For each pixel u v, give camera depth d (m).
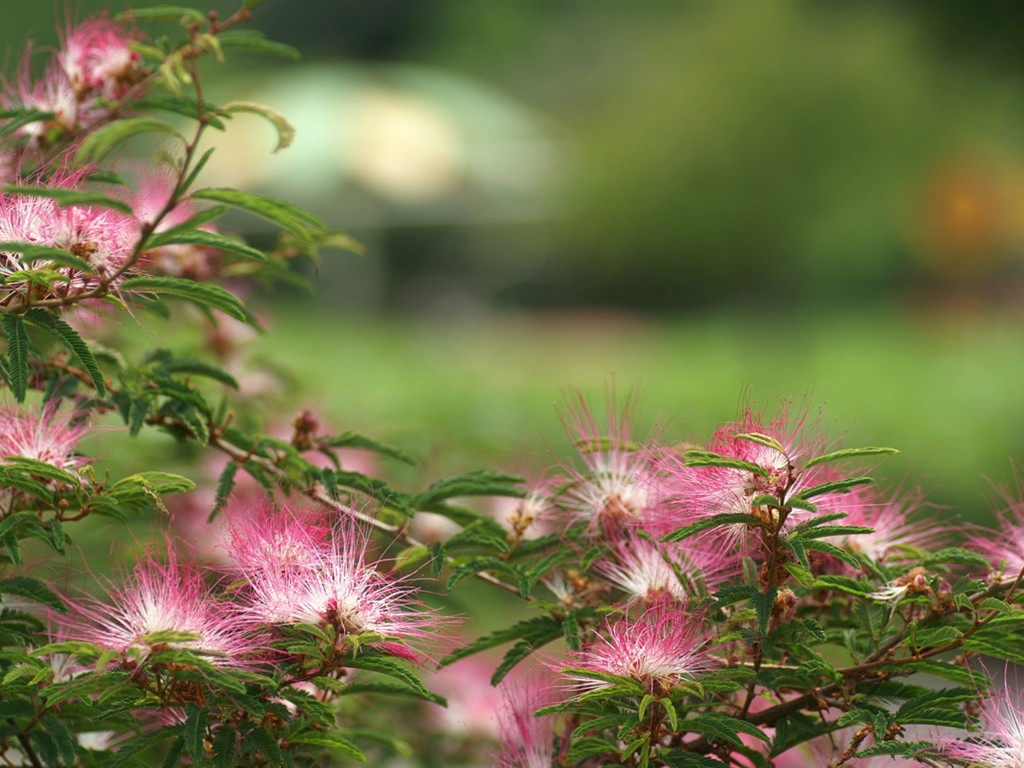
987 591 1.25
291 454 1.35
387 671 1.22
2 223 1.26
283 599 1.23
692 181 14.30
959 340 7.84
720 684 1.23
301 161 7.09
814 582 1.25
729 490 1.25
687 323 13.59
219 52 1.29
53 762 1.27
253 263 1.48
